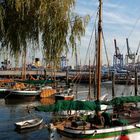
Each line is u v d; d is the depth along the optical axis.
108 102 27.98
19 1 17.66
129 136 26.09
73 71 106.25
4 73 86.19
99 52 27.47
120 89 96.62
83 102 24.64
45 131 34.78
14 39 18.36
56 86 70.44
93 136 24.31
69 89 69.62
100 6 27.77
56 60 19.73
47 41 19.28
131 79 108.94
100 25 27.73
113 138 25.19
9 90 64.69
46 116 41.66
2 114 46.22
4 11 17.62
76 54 20.48
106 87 104.69
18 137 32.62
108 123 25.80
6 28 18.00
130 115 29.59
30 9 18.28
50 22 19.11
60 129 25.22
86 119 26.50
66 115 28.50
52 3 19.12
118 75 117.06
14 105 57.12
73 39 19.94
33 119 38.28
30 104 58.81
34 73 93.19
